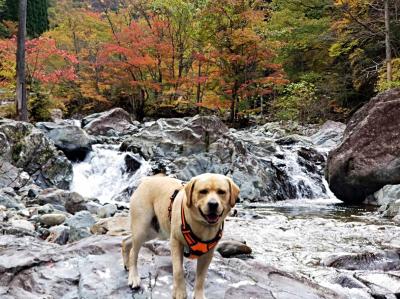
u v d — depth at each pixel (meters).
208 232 3.21
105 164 13.76
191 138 14.18
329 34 25.97
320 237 7.71
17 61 15.84
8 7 36.47
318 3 28.95
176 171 13.18
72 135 13.97
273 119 26.02
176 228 3.27
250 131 22.89
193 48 26.80
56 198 9.44
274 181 13.65
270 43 23.72
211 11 23.19
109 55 27.94
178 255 3.32
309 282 4.54
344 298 4.34
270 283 4.19
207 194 3.12
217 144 13.91
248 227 8.46
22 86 15.89
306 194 14.13
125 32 25.34
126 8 33.53
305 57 29.23
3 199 8.56
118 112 19.19
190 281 3.94
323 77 26.56
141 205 3.71
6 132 11.50
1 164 10.91
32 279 3.90
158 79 27.22
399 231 8.12
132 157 13.63
